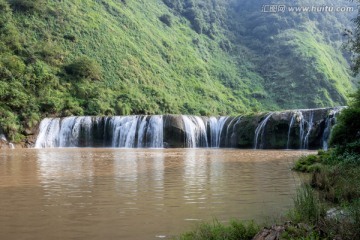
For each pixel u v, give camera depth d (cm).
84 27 7544
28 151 3638
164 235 819
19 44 6159
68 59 6594
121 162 2420
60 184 1491
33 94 5209
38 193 1302
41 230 862
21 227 888
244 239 710
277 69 9738
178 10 11031
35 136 4525
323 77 8906
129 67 7244
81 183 1514
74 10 7819
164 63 8281
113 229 867
